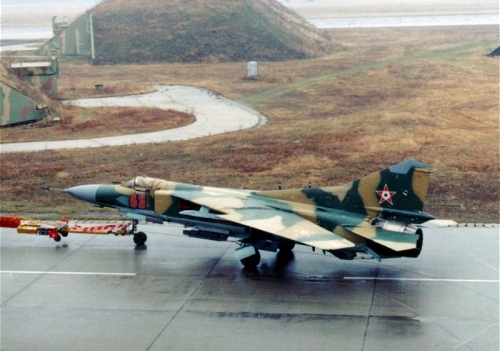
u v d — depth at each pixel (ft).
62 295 81.66
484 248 96.37
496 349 65.82
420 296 79.25
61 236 105.50
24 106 201.26
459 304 76.69
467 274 86.07
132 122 207.92
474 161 152.05
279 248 96.12
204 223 94.02
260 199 93.35
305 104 234.99
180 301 79.10
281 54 340.39
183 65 329.11
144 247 99.76
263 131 191.31
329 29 474.90
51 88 240.12
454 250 95.66
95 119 212.43
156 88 273.33
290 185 136.26
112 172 148.56
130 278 87.10
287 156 159.63
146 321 73.72
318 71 298.56
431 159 154.51
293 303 77.87
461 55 318.04
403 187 86.99
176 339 69.21
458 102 222.69
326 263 91.30
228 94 256.32
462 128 187.42
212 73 304.09
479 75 270.87
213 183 138.21
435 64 295.69
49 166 154.61
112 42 355.56
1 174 147.74
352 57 333.62
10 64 235.20
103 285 84.74
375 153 160.86
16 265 92.38
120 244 101.50
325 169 147.64
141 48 349.41
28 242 102.63
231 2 385.29
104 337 70.08
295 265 90.79
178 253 96.78
